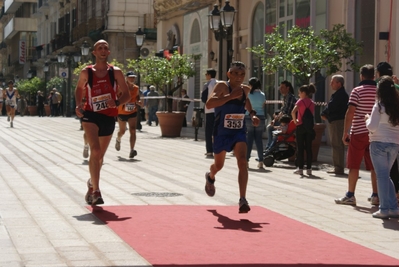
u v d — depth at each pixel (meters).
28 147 22.72
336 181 14.84
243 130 10.55
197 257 7.77
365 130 11.61
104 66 11.03
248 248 8.31
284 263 7.61
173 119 28.45
